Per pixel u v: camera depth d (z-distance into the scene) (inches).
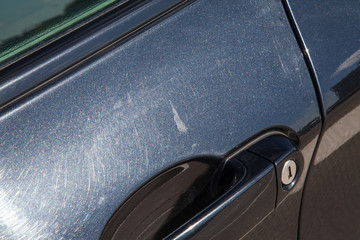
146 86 42.1
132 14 44.3
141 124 41.2
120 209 39.6
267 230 51.3
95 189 38.5
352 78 53.9
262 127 47.1
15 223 35.9
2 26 40.8
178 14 45.1
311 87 50.6
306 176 53.9
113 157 39.6
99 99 40.6
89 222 37.9
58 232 36.8
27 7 41.7
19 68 40.5
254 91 46.9
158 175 41.4
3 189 36.3
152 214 43.1
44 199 37.0
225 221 43.2
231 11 47.1
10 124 38.2
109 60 41.9
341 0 53.8
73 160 38.4
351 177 61.8
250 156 46.3
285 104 48.7
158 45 43.6
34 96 39.4
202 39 45.2
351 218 65.2
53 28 42.4
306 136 51.4
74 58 41.6
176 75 43.4
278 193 47.9
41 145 38.1
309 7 51.3
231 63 46.0
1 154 37.2
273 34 48.7
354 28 54.1
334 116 53.7
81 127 39.4
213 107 44.4
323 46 51.5
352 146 59.5
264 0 49.0
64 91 40.1
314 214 58.6
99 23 43.5
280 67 48.7
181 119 42.8
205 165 44.7
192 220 41.3
